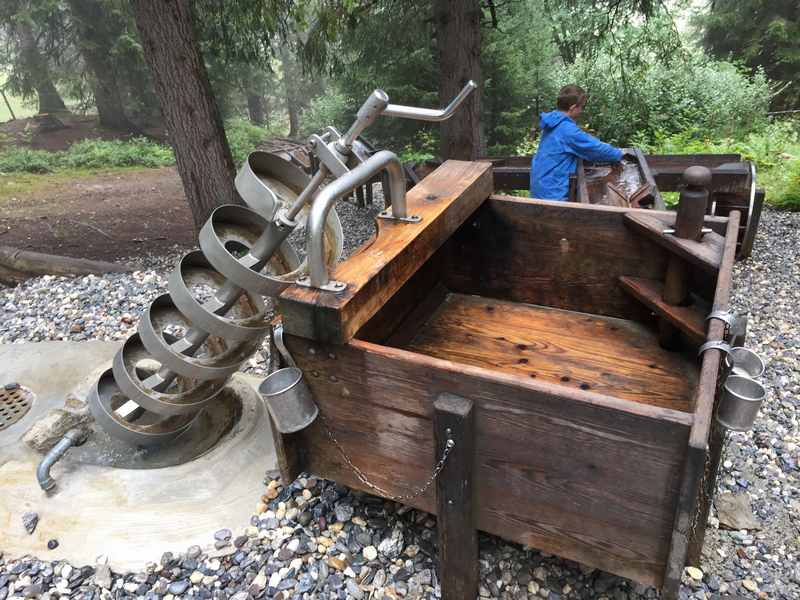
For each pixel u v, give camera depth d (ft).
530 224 8.75
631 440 4.57
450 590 6.51
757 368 5.28
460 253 9.46
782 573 7.25
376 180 26.23
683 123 36.83
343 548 7.54
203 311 7.76
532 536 5.66
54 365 11.78
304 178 8.42
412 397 5.53
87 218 30.50
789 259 17.29
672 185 18.43
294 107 72.23
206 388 9.09
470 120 22.26
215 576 7.31
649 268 8.13
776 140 31.09
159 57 16.24
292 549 7.57
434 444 5.63
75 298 15.72
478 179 8.45
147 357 9.19
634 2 25.20
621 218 8.06
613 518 5.06
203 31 22.89
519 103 38.45
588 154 14.35
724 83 38.91
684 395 7.11
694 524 6.71
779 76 48.62
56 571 7.45
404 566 7.28
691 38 52.47
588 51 28.86
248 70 52.60
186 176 17.70
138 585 7.24
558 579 7.06
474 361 8.00
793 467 8.91
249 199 7.59
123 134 56.13
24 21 44.04
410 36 29.58
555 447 4.99
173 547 7.70
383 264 6.07
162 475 8.71
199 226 18.30
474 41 21.39
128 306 15.10
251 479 8.68
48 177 42.04
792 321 13.50
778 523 7.95
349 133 6.66
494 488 5.59
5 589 7.26
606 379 7.48
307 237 5.48
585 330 8.56
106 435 9.71
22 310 15.24
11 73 54.49
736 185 16.38
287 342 5.91
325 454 6.64
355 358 5.63
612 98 37.68
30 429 9.59
